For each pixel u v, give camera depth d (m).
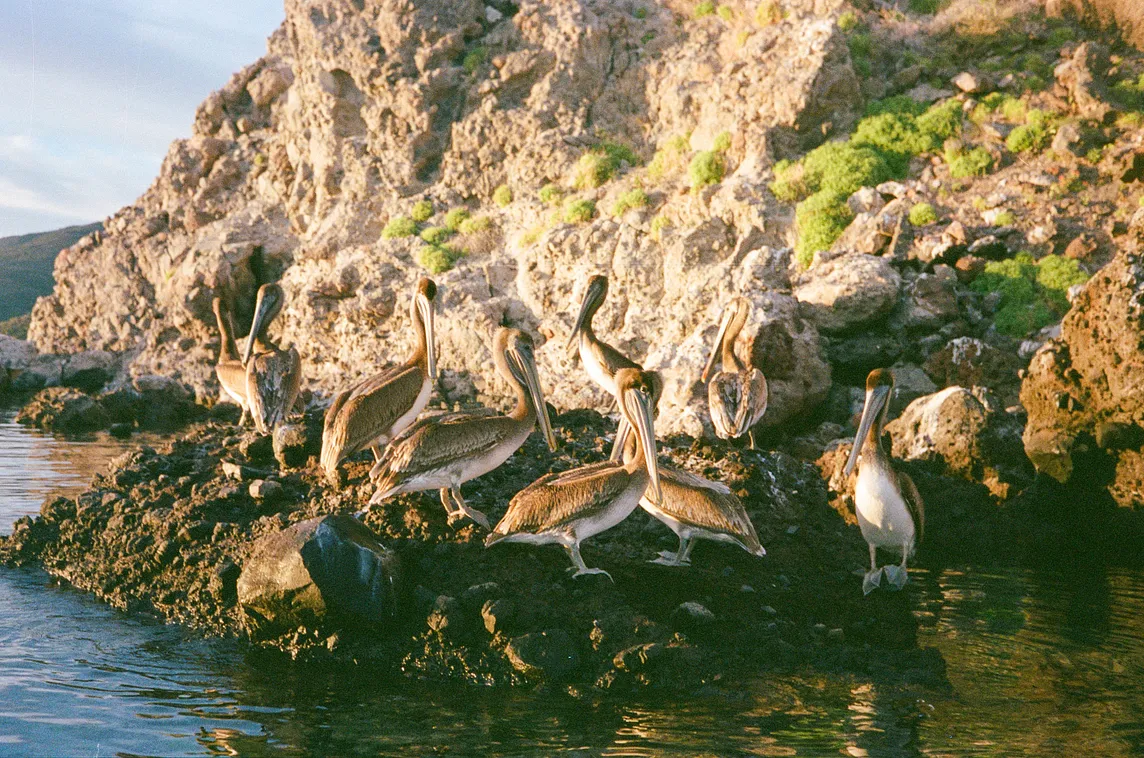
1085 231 24.70
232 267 38.31
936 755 6.42
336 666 7.93
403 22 36.16
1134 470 14.02
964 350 21.48
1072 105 28.36
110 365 43.16
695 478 9.16
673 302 27.75
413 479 8.55
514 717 6.94
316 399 28.94
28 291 90.62
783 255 25.83
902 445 16.06
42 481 17.70
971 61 31.25
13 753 6.25
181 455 12.51
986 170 27.28
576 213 31.39
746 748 6.47
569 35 34.72
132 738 6.54
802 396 20.59
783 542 10.29
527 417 9.23
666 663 7.59
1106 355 14.75
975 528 13.52
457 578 8.47
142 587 9.67
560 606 8.19
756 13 33.09
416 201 35.94
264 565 8.27
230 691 7.43
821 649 8.19
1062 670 8.16
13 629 8.82
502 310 30.98
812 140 29.16
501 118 34.78
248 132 44.09
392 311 33.12
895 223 25.02
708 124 31.22
